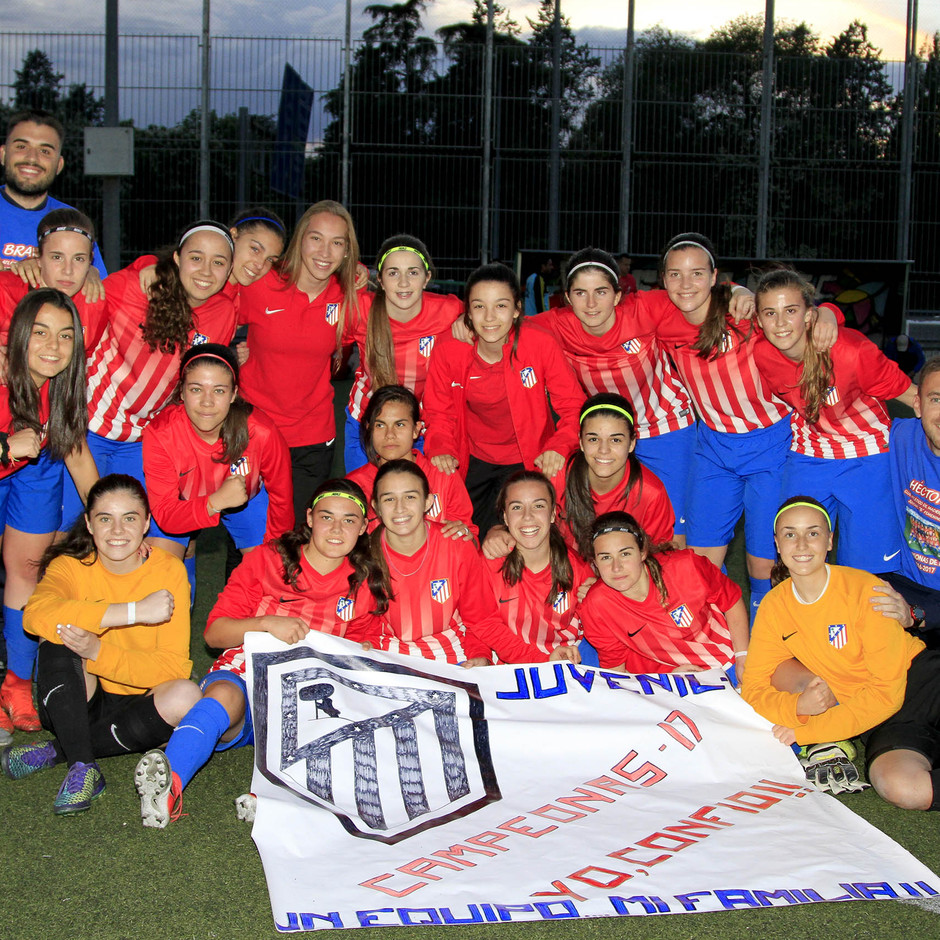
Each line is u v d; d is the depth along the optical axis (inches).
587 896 101.4
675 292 172.7
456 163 567.5
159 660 133.5
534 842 111.9
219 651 179.2
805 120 568.7
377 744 128.2
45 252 152.3
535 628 158.1
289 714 130.4
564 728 132.0
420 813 118.2
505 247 574.2
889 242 574.2
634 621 152.1
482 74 561.3
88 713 129.6
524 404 180.7
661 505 165.5
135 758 140.3
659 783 126.6
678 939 98.2
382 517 142.8
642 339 183.8
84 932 97.3
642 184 569.3
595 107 573.0
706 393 180.2
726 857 109.1
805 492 173.3
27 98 542.9
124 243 555.2
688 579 150.6
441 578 148.3
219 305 172.1
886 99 567.8
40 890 104.9
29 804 124.9
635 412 177.0
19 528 151.5
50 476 152.1
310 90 555.8
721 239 573.0
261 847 108.8
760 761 131.6
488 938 97.4
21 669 149.8
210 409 150.3
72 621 126.6
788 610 139.6
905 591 154.6
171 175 552.4
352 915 97.3
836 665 137.1
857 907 104.2
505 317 168.1
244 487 156.8
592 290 172.2
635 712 136.9
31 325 138.5
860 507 169.6
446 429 182.7
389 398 161.6
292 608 144.7
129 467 173.2
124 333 163.6
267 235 178.1
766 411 177.6
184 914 101.0
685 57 564.4
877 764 128.0
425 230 571.2
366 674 137.7
